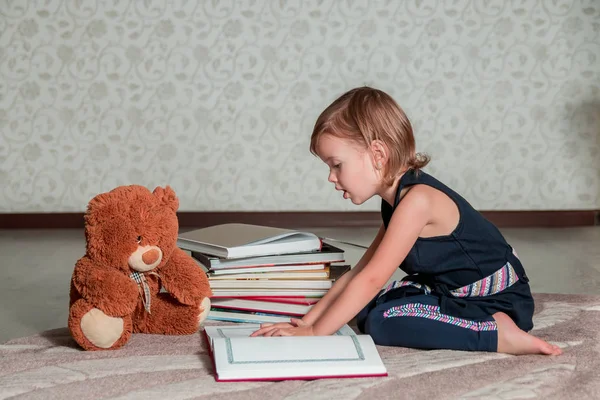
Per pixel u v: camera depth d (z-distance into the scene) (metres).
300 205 4.00
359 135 1.49
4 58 3.87
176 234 1.54
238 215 3.98
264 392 1.21
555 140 3.97
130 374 1.32
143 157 3.95
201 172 3.97
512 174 3.99
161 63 3.90
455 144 3.98
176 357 1.43
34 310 2.17
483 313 1.50
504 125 3.96
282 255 1.71
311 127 3.96
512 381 1.27
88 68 3.89
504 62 3.93
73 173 3.95
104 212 1.46
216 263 1.68
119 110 3.92
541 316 1.79
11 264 2.90
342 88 3.94
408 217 1.47
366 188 1.54
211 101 3.93
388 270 1.46
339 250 1.77
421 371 1.33
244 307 1.72
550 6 3.89
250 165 3.98
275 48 3.91
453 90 3.94
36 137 3.92
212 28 3.89
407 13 3.90
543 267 2.79
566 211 3.99
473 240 1.52
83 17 3.86
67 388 1.24
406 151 1.53
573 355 1.43
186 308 1.60
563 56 3.92
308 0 3.89
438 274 1.55
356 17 3.90
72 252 3.18
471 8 3.89
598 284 2.48
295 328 1.47
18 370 1.35
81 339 1.46
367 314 1.64
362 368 1.30
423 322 1.49
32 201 3.96
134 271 1.52
